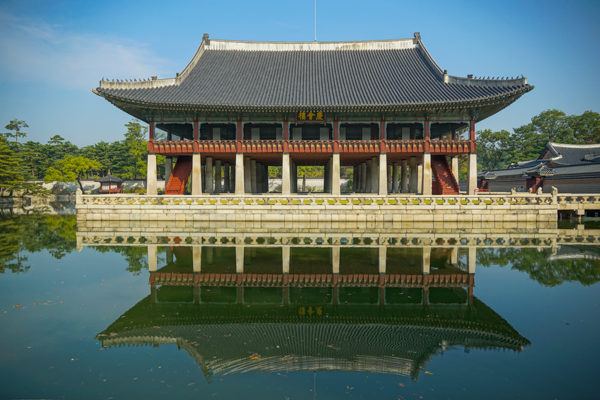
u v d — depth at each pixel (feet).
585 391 24.34
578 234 93.09
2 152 195.83
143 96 120.57
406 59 151.64
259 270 57.67
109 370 27.27
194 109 120.98
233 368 27.94
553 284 50.21
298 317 39.04
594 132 262.67
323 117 125.39
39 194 229.86
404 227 102.78
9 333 33.50
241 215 105.40
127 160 302.45
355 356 30.07
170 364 28.40
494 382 25.71
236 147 125.80
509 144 320.29
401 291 47.83
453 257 66.33
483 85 117.19
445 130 139.33
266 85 135.85
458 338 33.50
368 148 124.98
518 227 102.94
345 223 103.40
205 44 158.20
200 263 61.93
